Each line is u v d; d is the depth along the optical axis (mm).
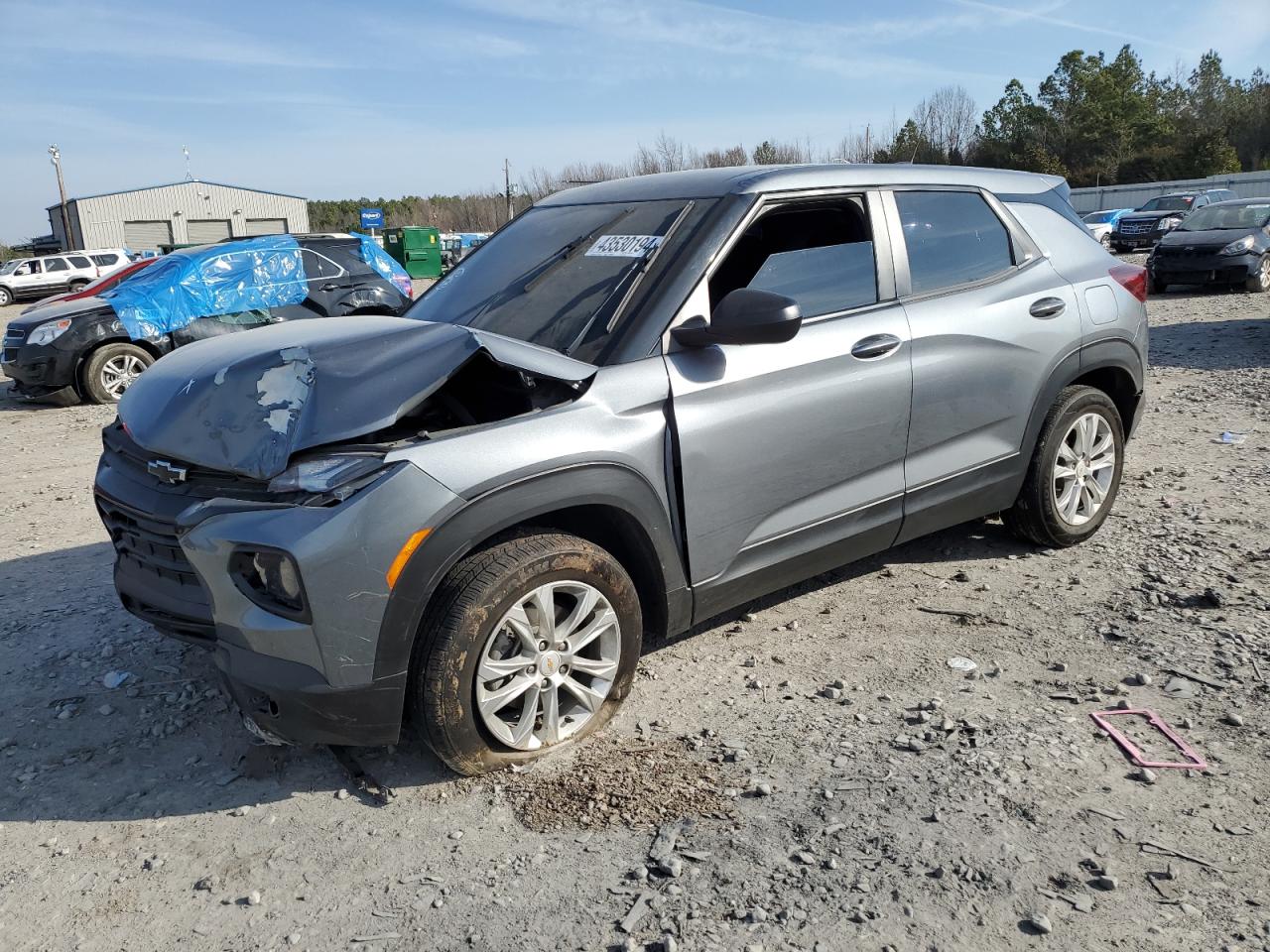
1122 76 68625
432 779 3107
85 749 3412
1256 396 8203
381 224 38375
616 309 3412
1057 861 2570
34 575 5227
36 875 2756
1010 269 4426
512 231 4359
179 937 2482
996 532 5109
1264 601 4086
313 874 2701
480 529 2889
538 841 2781
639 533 3277
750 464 3486
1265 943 2256
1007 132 69688
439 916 2504
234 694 2881
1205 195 29969
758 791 2938
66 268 37688
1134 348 4816
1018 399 4336
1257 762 2980
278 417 2928
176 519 2928
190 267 11438
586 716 3266
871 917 2404
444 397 3268
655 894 2531
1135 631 3893
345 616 2732
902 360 3879
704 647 3965
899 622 4113
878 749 3148
